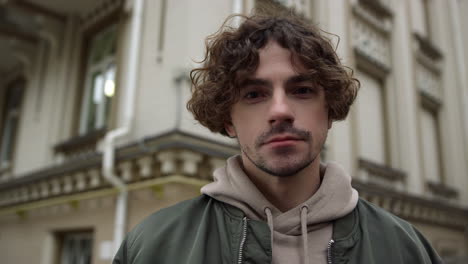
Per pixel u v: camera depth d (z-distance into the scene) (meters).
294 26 1.37
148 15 4.62
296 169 1.15
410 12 8.16
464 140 8.68
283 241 1.21
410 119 7.14
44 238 5.21
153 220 1.35
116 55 5.34
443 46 9.08
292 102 1.23
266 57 1.26
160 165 3.67
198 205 1.38
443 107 8.57
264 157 1.17
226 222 1.28
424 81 8.22
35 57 6.97
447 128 8.47
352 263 1.17
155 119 4.05
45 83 6.47
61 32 6.36
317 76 1.26
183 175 3.53
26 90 6.93
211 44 1.55
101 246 4.21
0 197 6.31
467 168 8.51
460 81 9.05
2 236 6.22
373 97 6.91
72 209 4.85
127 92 4.26
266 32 1.30
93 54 5.92
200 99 1.54
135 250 1.29
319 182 1.36
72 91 5.91
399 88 7.16
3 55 7.15
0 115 7.55
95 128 5.39
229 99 1.31
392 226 1.26
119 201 4.00
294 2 5.53
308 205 1.24
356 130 5.92
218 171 1.43
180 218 1.32
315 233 1.23
